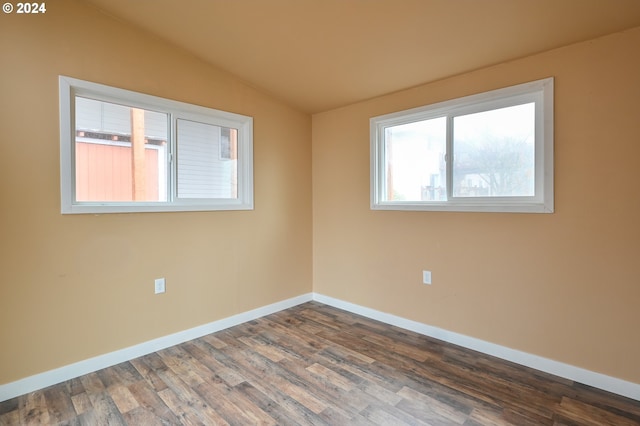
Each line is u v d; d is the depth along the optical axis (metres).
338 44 2.53
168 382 2.22
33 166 2.13
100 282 2.41
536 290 2.37
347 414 1.89
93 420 1.84
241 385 2.18
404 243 3.13
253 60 2.88
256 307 3.42
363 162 3.45
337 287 3.76
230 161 3.25
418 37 2.32
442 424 1.80
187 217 2.88
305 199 3.92
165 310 2.75
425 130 3.03
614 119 2.05
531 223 2.38
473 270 2.68
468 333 2.71
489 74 2.57
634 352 2.02
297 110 3.80
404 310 3.14
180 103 2.80
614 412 1.89
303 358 2.55
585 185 2.16
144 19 2.45
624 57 2.02
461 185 2.79
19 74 2.07
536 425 1.79
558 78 2.24
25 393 2.10
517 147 2.49
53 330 2.22
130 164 2.62
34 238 2.14
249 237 3.35
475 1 1.91
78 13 2.29
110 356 2.45
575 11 1.89
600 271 2.12
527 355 2.41
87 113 2.40
